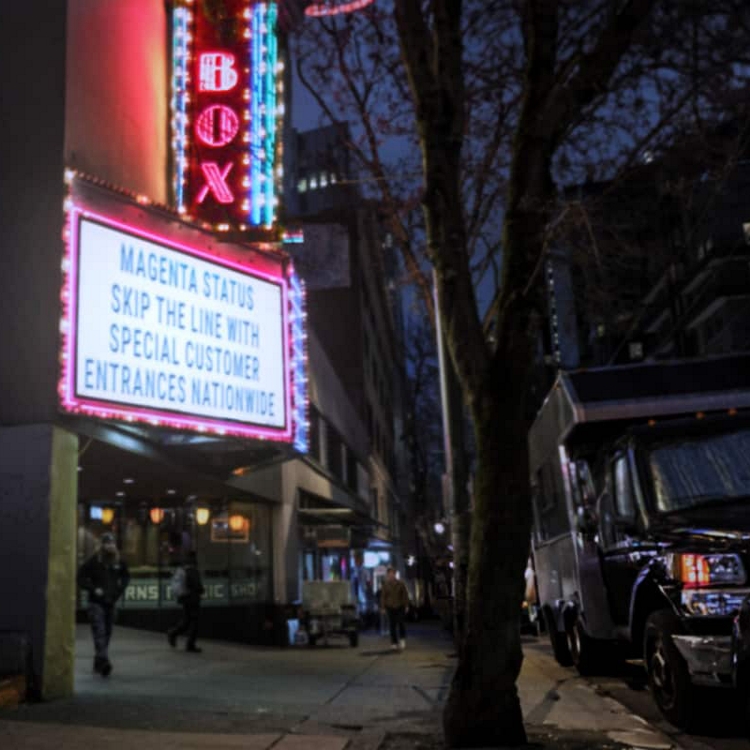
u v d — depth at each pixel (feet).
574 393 34.14
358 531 109.91
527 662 51.52
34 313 34.32
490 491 23.62
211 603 65.98
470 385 24.44
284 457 48.93
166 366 38.88
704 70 28.81
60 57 36.40
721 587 24.61
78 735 24.82
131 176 41.01
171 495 62.75
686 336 141.28
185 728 26.68
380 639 81.30
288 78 49.85
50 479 32.86
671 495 29.55
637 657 39.93
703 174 34.88
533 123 25.27
